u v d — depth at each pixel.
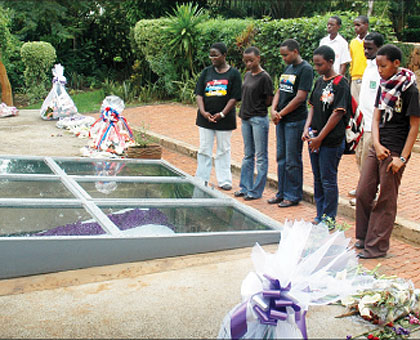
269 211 5.52
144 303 3.03
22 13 15.98
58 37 17.88
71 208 4.08
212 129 6.11
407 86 3.84
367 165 4.25
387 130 4.02
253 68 5.62
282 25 11.23
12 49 15.41
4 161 5.86
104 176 5.20
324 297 2.34
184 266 3.57
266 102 5.70
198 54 13.39
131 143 7.43
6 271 3.33
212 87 5.95
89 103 14.43
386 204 4.14
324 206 4.91
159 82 14.50
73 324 2.78
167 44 13.41
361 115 4.76
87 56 18.62
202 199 4.51
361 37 6.30
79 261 3.47
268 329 2.17
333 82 4.66
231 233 3.81
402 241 4.68
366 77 5.34
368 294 2.98
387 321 2.87
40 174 5.16
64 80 10.19
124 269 3.50
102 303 3.03
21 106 14.79
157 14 17.84
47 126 9.53
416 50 9.53
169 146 8.77
